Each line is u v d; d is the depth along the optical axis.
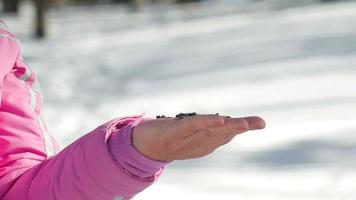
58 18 32.03
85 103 10.01
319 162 5.64
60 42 21.12
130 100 10.09
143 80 12.12
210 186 5.07
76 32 24.34
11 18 32.59
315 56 11.91
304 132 6.66
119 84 11.84
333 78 9.60
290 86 9.45
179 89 10.57
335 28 15.85
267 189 4.99
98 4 45.53
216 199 4.74
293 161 5.73
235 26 20.67
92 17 31.91
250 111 8.18
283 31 16.94
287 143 6.31
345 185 4.98
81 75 13.30
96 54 17.16
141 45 18.55
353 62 10.77
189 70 12.66
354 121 6.95
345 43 13.06
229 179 5.26
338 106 7.77
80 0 43.75
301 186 5.02
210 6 33.84
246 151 6.12
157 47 17.64
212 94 9.70
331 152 5.90
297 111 7.75
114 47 18.66
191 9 32.62
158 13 31.66
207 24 23.06
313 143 6.23
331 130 6.65
